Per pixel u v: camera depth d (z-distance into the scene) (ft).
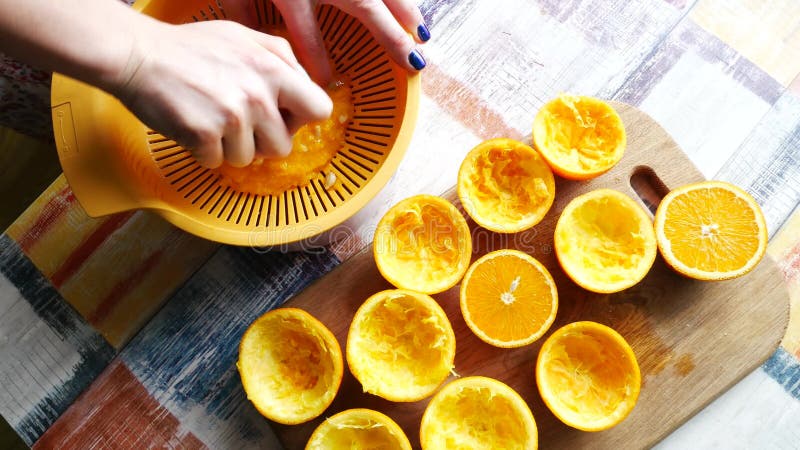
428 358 1.93
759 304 1.92
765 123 2.09
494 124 2.11
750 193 2.07
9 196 2.63
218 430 1.99
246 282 2.06
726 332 1.92
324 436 1.85
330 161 1.89
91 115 1.67
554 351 1.91
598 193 1.91
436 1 2.15
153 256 2.07
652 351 1.93
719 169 2.08
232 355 2.03
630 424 1.90
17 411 2.03
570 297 1.96
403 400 1.86
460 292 1.92
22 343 2.05
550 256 1.98
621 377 1.88
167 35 1.48
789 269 2.04
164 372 2.02
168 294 2.06
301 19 1.70
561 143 1.99
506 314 1.90
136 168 1.74
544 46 2.14
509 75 2.13
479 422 1.94
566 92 2.12
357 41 1.90
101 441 1.99
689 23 2.13
